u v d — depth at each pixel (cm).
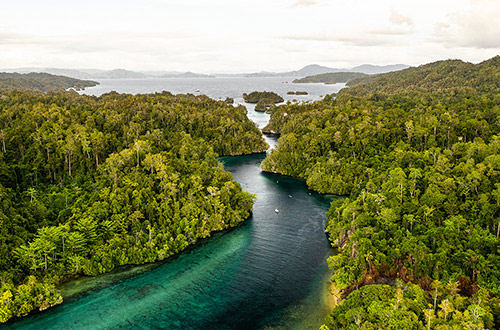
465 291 6412
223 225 10312
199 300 6988
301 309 6681
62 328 6156
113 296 7069
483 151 11162
